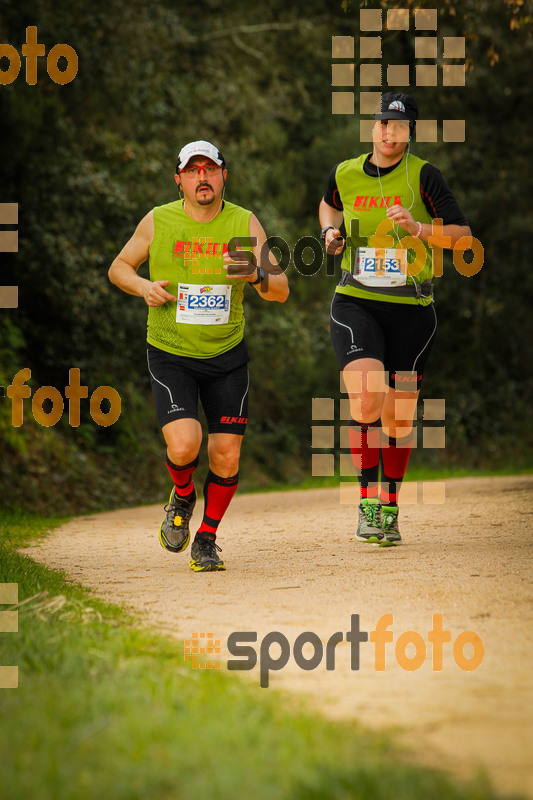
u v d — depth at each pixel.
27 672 6.99
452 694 6.80
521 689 6.89
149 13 48.06
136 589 11.38
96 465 40.75
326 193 14.26
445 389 64.62
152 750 5.41
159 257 12.45
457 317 65.12
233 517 21.58
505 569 11.41
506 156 65.56
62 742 5.46
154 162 45.34
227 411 12.77
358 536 14.10
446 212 13.32
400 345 14.02
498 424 64.94
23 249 39.25
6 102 37.19
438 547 13.66
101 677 6.86
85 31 41.38
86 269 40.84
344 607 9.71
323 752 5.41
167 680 6.79
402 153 13.42
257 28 56.06
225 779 4.99
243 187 52.50
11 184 38.97
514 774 5.26
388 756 5.48
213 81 54.16
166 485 43.12
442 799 4.80
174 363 12.70
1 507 32.06
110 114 45.34
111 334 43.31
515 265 65.88
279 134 57.38
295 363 53.38
